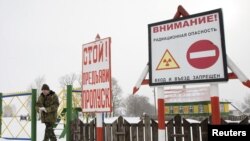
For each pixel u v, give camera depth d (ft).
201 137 19.70
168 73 17.63
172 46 17.66
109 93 18.29
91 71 19.76
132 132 23.75
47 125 28.53
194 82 16.67
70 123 28.76
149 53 18.49
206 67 16.37
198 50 16.72
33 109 32.17
